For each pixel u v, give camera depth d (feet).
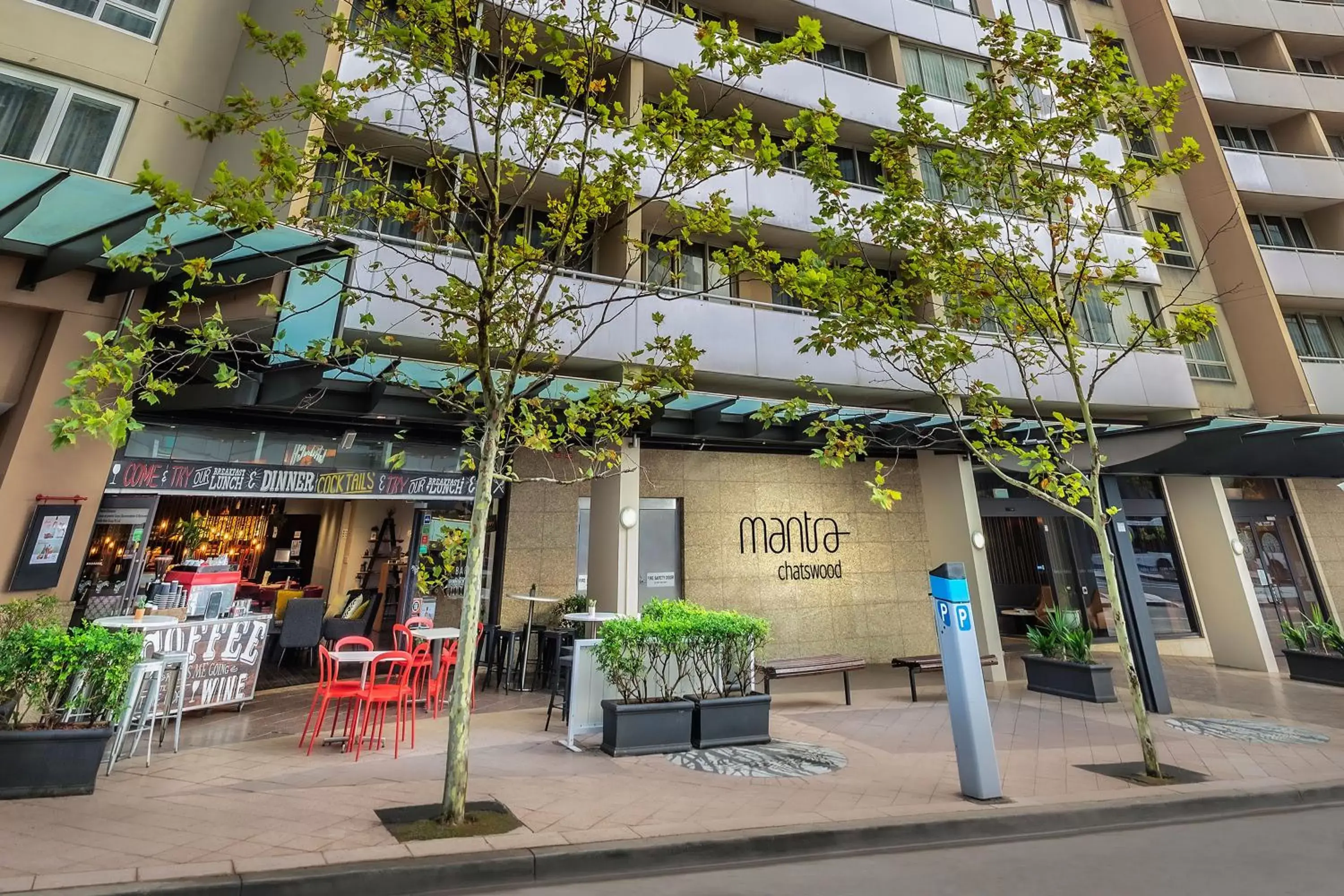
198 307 22.04
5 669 14.97
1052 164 25.35
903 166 23.84
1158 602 46.65
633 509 32.55
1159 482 49.26
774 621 39.70
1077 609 45.50
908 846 14.44
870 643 41.75
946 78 49.88
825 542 42.14
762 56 15.44
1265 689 35.17
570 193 17.38
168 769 17.11
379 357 23.88
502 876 11.89
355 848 12.09
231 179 13.39
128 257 15.34
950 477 41.98
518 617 33.73
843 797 16.61
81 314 22.31
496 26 31.50
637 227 36.86
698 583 38.47
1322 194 55.26
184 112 27.07
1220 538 45.42
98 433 11.34
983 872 12.89
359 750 19.26
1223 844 14.74
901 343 30.78
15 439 20.79
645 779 17.80
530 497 35.47
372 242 28.68
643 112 16.74
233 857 11.44
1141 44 59.31
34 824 12.67
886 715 27.37
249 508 45.29
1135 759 21.17
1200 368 50.65
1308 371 50.08
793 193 41.24
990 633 37.96
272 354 21.57
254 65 28.78
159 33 27.02
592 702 21.67
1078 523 46.88
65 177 16.14
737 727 21.94
